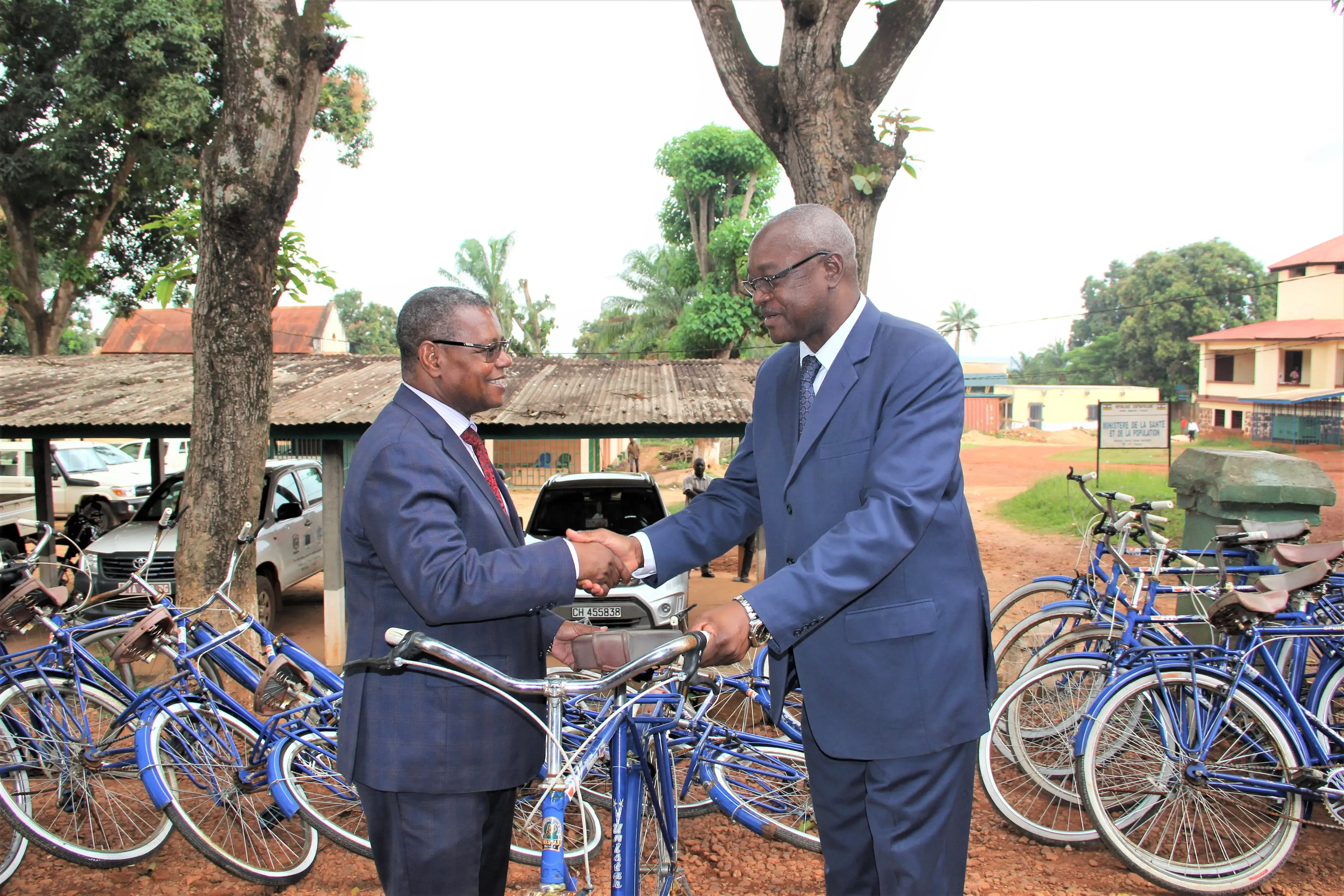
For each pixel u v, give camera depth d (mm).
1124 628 3729
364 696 2064
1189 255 49656
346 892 3400
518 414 7391
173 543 7812
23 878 3500
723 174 30156
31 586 3586
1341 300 35594
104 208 17172
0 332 29141
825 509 2057
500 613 1940
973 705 2035
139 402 8055
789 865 3543
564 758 1917
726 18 4809
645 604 6336
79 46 15227
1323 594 3646
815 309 2049
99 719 3623
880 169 4488
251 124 4941
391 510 1931
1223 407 36781
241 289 5105
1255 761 3451
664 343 31156
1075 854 3562
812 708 2072
